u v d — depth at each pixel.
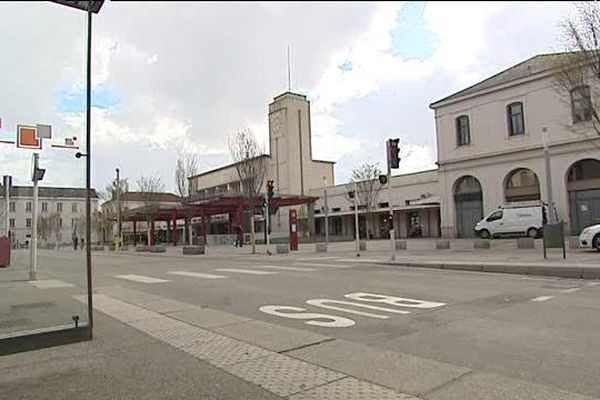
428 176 47.12
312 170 65.12
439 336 6.52
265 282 12.84
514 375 4.87
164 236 78.06
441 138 38.56
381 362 5.39
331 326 7.28
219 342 6.40
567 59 20.61
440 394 4.39
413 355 5.65
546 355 5.52
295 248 30.80
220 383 4.79
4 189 9.23
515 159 34.09
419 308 8.59
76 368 5.36
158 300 10.24
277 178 64.62
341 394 4.43
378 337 6.55
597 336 6.34
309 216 54.47
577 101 24.56
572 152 31.30
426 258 18.75
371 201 50.97
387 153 19.27
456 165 37.47
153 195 61.03
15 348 6.05
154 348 6.17
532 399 4.24
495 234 33.28
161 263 22.28
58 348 6.22
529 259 16.73
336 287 11.43
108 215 56.22
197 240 50.00
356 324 7.38
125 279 15.03
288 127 63.62
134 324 7.67
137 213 56.38
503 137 34.84
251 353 5.84
